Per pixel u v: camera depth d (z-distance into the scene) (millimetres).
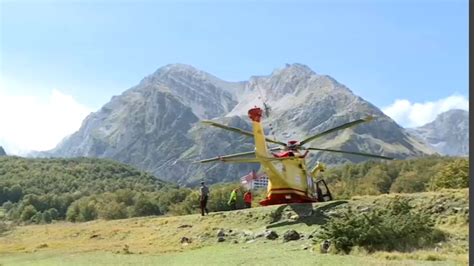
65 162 121688
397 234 14055
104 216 59625
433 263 11227
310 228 17281
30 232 23922
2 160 114250
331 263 11594
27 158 122062
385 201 18969
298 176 23719
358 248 13680
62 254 15578
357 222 14406
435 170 57844
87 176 113250
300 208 19703
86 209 60469
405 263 11250
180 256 14281
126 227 21797
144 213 60094
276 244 15859
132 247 16969
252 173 26047
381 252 13109
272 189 23688
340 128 22828
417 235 14281
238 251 14805
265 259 12766
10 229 25547
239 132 23516
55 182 103562
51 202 75875
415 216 15109
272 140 24609
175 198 61406
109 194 68812
